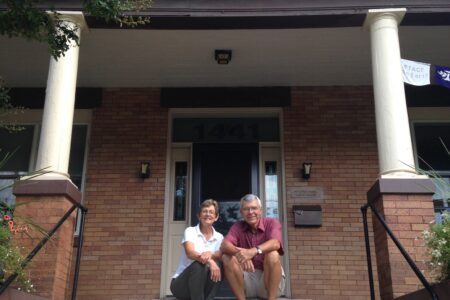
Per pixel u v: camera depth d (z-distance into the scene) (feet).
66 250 16.42
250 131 25.22
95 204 23.56
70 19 18.65
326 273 22.36
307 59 23.27
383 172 17.03
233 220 23.85
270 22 19.35
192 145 25.02
